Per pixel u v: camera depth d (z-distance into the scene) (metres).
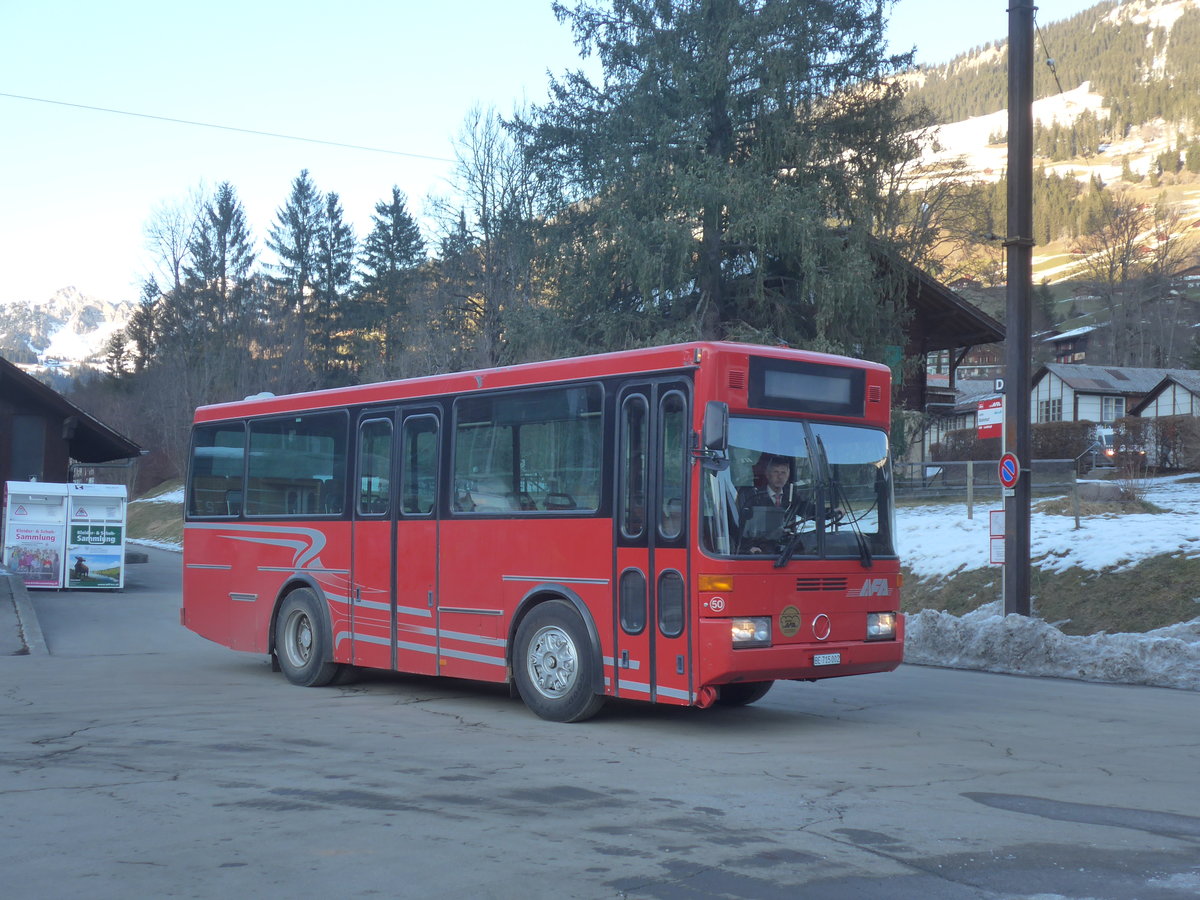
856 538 10.11
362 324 83.81
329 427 13.24
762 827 6.44
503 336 36.91
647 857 5.85
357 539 12.63
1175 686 12.91
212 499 14.98
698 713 10.90
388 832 6.34
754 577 9.38
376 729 9.96
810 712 11.00
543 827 6.44
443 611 11.53
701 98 33.59
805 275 32.19
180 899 5.21
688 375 9.60
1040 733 9.75
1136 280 109.81
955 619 15.57
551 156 37.47
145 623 21.20
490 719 10.57
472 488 11.35
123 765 8.23
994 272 55.75
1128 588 17.17
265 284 86.50
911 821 6.59
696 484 9.38
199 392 80.06
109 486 29.02
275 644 13.78
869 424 10.48
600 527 10.08
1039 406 75.75
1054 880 5.48
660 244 32.09
